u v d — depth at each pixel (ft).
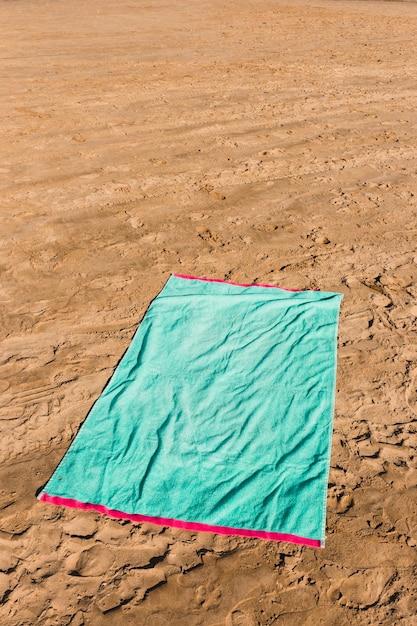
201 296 12.30
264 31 39.06
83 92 26.02
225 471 8.70
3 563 7.63
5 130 21.71
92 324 11.89
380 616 6.98
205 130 21.83
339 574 7.43
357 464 8.87
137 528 8.02
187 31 38.58
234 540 7.87
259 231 15.15
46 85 26.99
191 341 11.21
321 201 16.62
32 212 16.10
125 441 9.19
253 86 27.04
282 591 7.28
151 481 8.57
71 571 7.55
